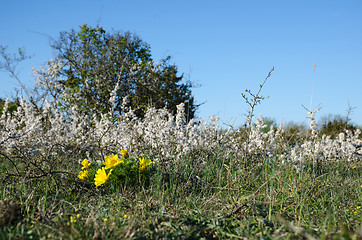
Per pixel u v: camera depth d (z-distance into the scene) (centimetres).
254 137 563
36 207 308
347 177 492
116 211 319
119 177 402
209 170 482
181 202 374
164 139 526
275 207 358
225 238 276
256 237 267
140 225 284
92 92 1247
